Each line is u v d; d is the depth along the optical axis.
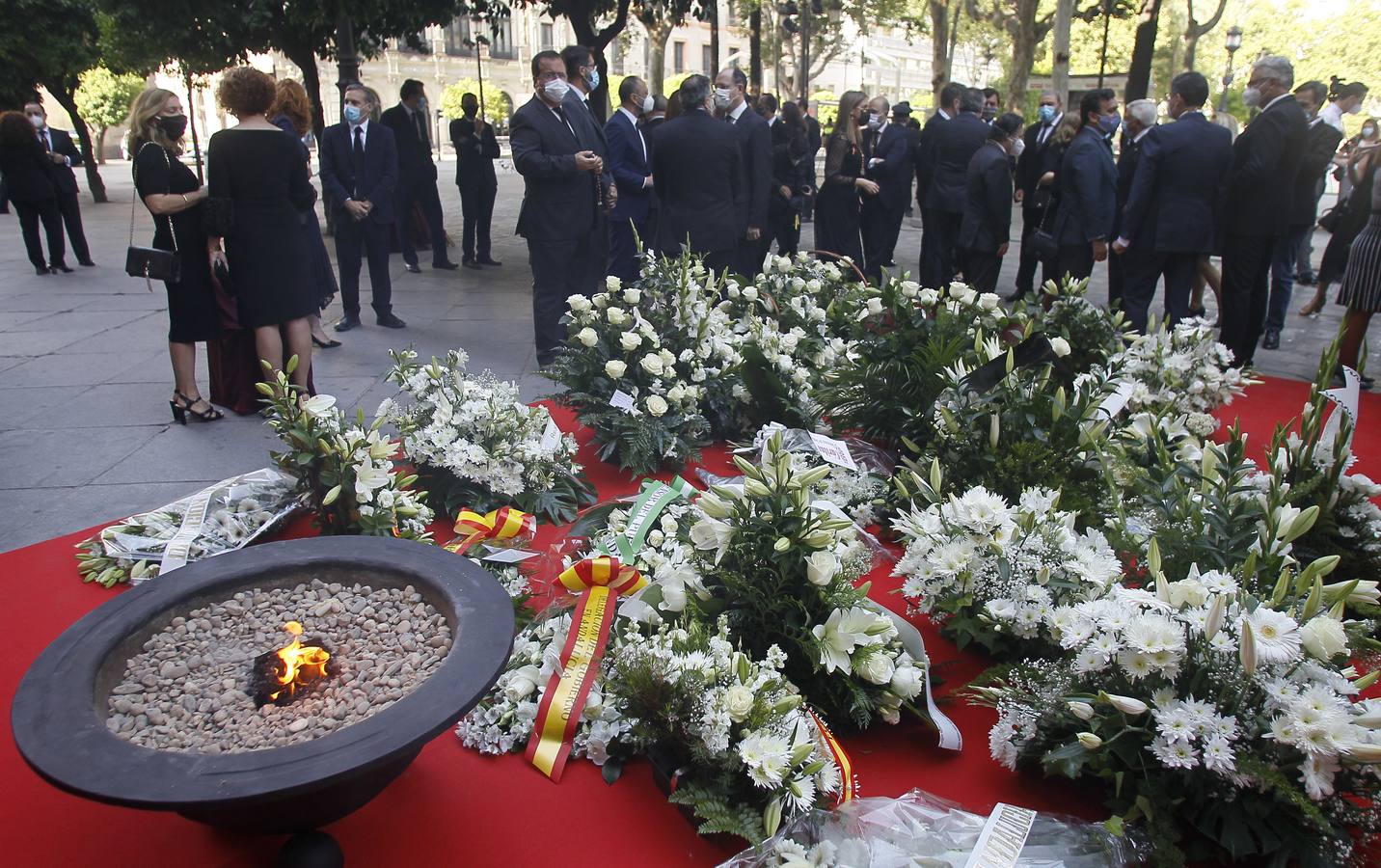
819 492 3.78
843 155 9.55
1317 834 2.09
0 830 2.29
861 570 2.86
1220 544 2.74
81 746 1.78
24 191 10.18
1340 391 3.10
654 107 8.74
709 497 2.71
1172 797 2.19
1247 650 2.02
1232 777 2.06
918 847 2.06
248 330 5.23
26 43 17.56
